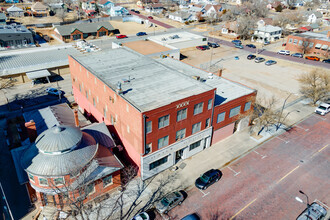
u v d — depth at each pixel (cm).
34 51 7669
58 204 3016
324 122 5059
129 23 13212
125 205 3158
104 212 3050
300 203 3234
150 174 3578
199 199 3262
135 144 3412
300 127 4872
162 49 7644
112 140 3753
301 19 13325
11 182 3428
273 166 3856
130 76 4131
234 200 3259
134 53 5262
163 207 3016
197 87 3784
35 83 6531
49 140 2892
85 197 2866
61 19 13300
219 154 4100
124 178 3562
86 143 3194
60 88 6309
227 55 9100
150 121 3169
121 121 3666
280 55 9175
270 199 3284
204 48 9562
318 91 5534
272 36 11006
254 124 4916
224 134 4453
